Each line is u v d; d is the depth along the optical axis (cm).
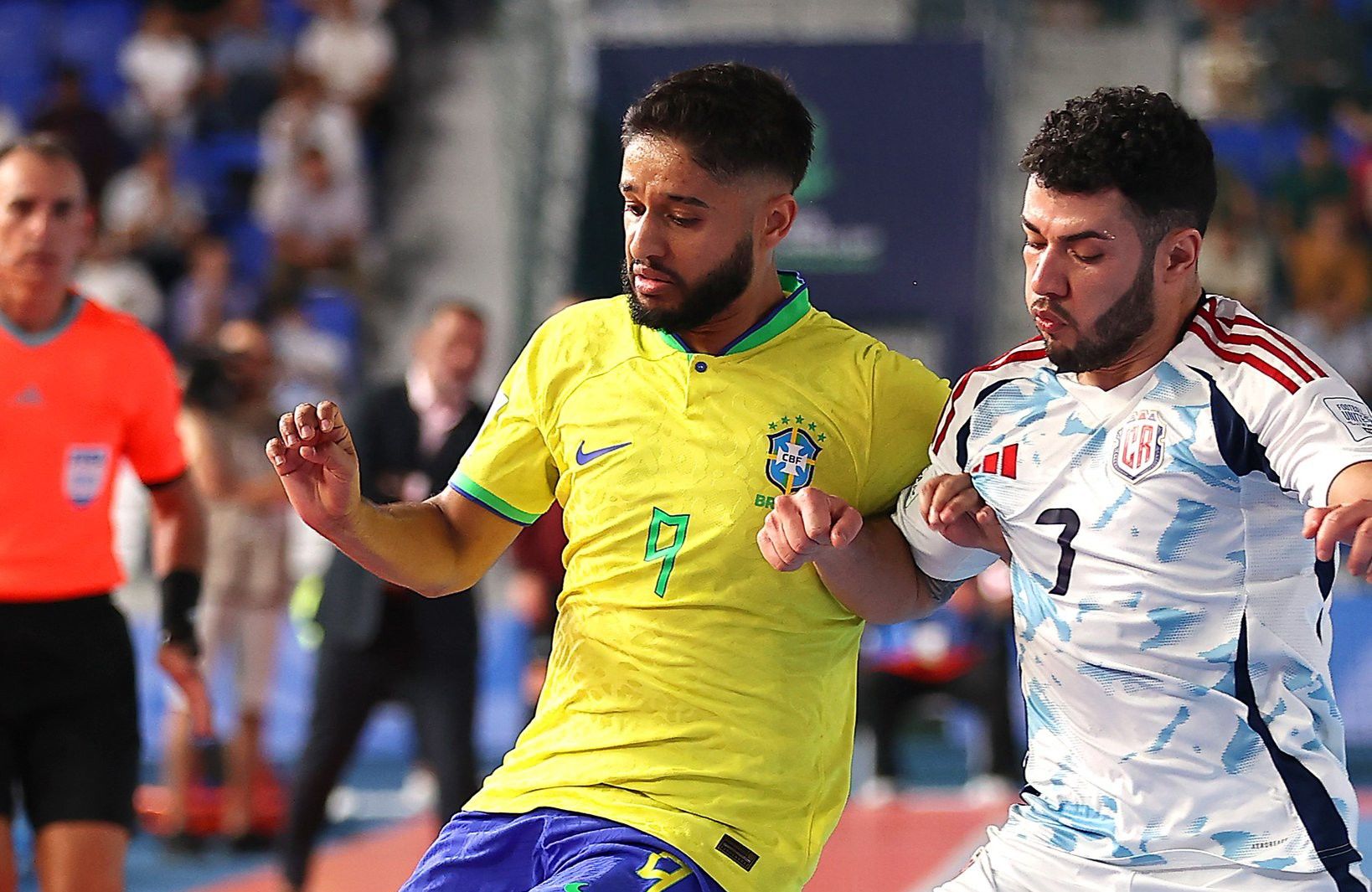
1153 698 938
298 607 3241
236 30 5134
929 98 3622
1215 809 933
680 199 969
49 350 1382
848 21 4662
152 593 3484
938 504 969
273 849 2658
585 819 982
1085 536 946
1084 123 899
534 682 2528
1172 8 4503
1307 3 4756
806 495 928
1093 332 912
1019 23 4341
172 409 1465
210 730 1486
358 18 5116
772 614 992
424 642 2048
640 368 1032
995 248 3816
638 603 999
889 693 3091
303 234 4562
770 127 980
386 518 1034
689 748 983
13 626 1335
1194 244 916
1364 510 795
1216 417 910
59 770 1315
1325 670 947
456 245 4828
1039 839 988
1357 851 931
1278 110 4662
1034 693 995
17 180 1365
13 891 1278
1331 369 902
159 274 4494
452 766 2042
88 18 5272
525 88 4609
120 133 4788
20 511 1354
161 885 2416
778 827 989
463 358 2084
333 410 970
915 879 2412
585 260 3712
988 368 1016
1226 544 920
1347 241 4338
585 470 1025
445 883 1028
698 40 3659
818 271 3672
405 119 5109
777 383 1019
